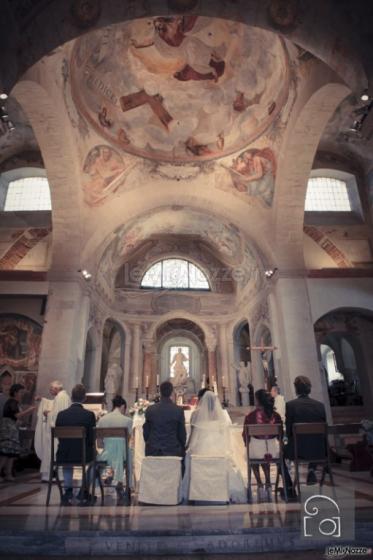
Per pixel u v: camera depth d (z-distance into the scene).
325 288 15.40
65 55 11.33
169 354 24.33
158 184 16.25
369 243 16.86
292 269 15.32
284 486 5.77
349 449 9.45
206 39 13.02
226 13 8.73
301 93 12.08
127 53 13.24
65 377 13.77
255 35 12.34
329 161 17.83
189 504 5.74
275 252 15.60
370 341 16.34
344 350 23.58
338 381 22.30
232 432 7.82
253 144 14.91
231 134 15.23
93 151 14.50
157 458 5.86
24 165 17.42
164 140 15.47
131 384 21.22
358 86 7.80
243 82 13.95
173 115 15.01
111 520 4.64
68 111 12.70
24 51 7.63
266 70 13.19
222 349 22.61
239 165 15.55
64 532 4.09
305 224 17.17
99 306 19.16
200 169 16.06
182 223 21.64
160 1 8.50
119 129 14.82
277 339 15.48
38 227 16.92
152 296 23.02
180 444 6.02
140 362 21.88
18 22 7.30
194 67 13.80
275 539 4.00
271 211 15.62
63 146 13.14
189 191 16.47
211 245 23.39
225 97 14.59
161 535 4.05
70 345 14.16
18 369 14.79
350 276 15.62
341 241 16.88
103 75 13.45
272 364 18.38
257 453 6.16
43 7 7.68
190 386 22.88
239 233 19.02
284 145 13.78
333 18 7.95
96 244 15.96
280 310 15.09
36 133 12.70
